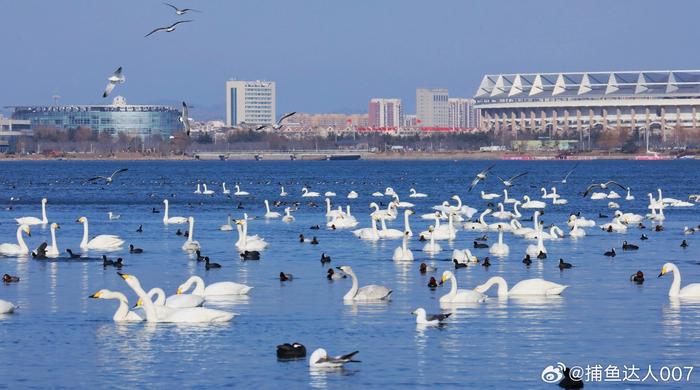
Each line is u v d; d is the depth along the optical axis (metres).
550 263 57.25
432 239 63.44
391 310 41.66
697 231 77.88
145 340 35.97
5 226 85.88
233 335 36.75
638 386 30.67
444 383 30.70
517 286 45.47
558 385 30.59
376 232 71.94
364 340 36.00
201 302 41.56
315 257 60.44
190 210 110.19
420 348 34.84
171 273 53.22
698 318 39.78
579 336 36.62
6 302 41.22
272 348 34.84
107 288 47.75
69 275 52.31
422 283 49.12
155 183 183.88
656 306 42.44
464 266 55.28
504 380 31.05
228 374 31.64
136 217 97.56
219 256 61.25
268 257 60.50
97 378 31.31
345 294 45.75
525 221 93.56
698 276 51.88
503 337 36.41
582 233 74.31
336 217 86.19
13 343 35.56
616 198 133.25
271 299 44.34
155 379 31.19
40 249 59.34
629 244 66.62
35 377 31.45
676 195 143.12
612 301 43.66
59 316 40.44
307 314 40.69
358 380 30.98
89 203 122.94
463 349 34.66
